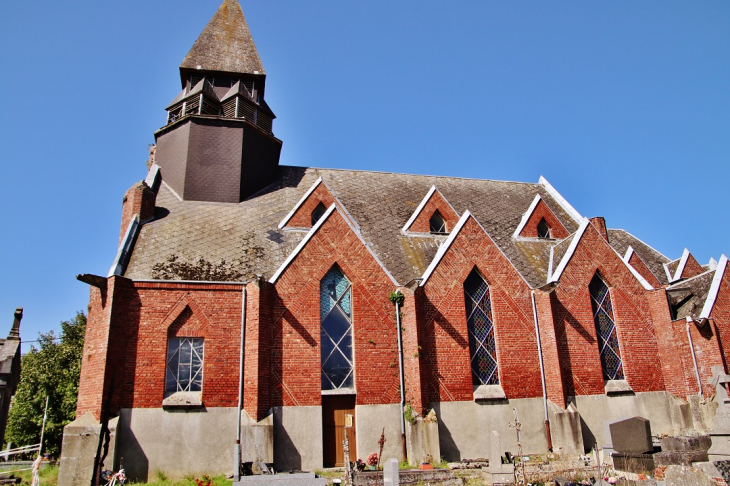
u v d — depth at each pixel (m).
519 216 34.16
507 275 26.78
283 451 21.59
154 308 22.48
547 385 25.27
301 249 24.53
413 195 33.78
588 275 27.75
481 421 24.05
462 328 25.14
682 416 25.81
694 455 17.30
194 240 25.78
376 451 22.55
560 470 19.64
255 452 20.78
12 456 46.62
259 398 21.58
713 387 25.12
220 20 35.84
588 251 28.27
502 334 25.75
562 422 24.19
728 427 17.12
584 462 21.53
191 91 32.69
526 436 24.34
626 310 27.84
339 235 25.28
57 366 47.78
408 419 22.92
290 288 23.81
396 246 28.66
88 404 20.88
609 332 27.55
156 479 20.39
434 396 23.78
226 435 21.55
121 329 21.72
